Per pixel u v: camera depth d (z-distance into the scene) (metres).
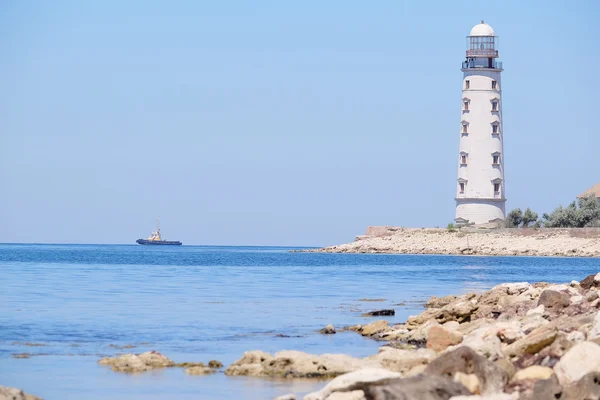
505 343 41.59
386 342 53.88
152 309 75.44
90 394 36.78
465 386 31.67
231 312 73.94
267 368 41.47
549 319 53.00
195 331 59.34
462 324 55.09
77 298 86.94
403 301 88.44
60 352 48.31
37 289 100.88
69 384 38.84
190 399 35.78
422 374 32.59
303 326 63.44
